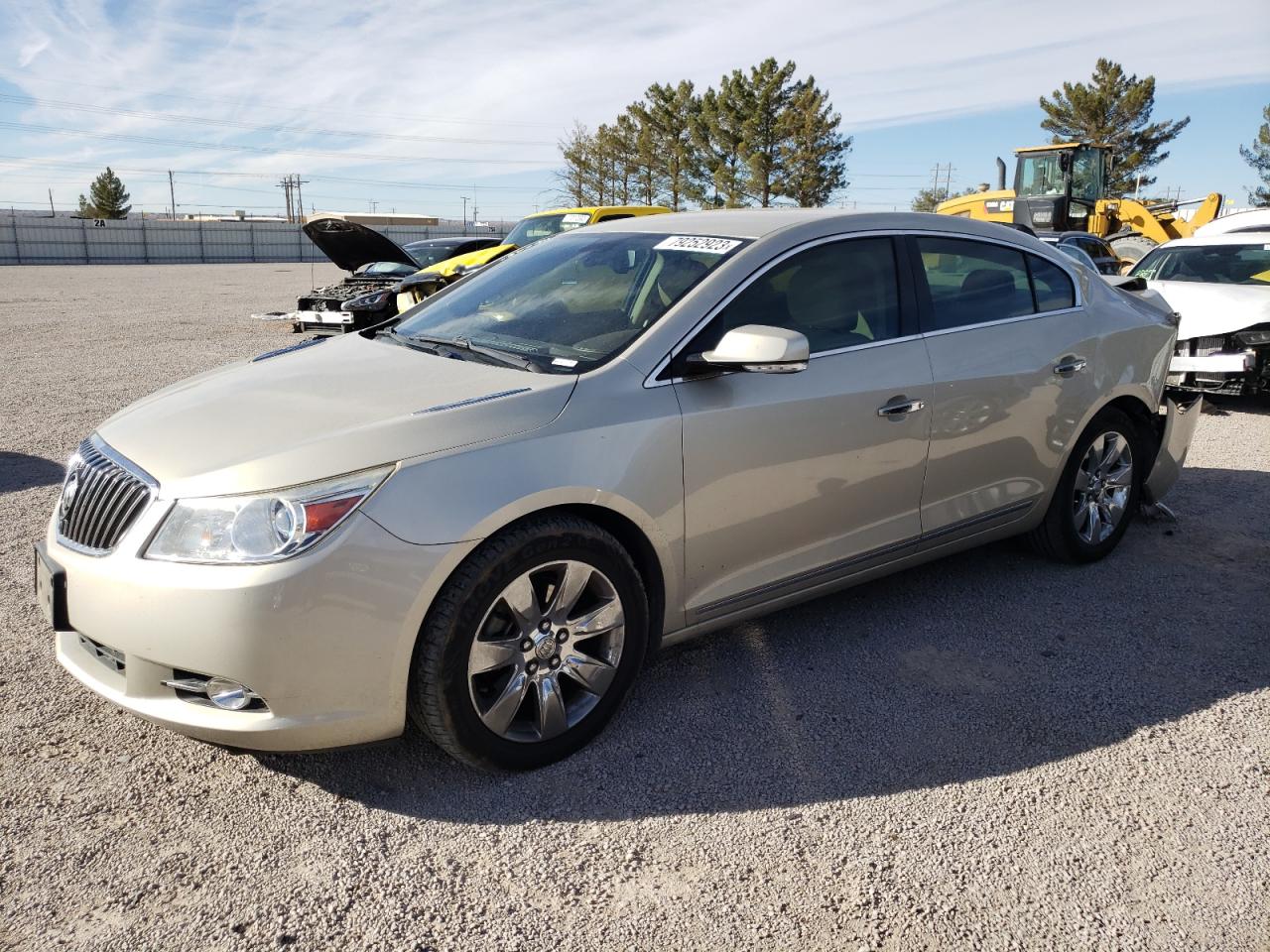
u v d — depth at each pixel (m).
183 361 10.80
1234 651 3.64
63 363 10.57
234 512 2.42
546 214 15.34
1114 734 3.07
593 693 2.94
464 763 2.75
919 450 3.60
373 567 2.46
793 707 3.22
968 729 3.10
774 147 47.22
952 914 2.29
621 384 2.92
